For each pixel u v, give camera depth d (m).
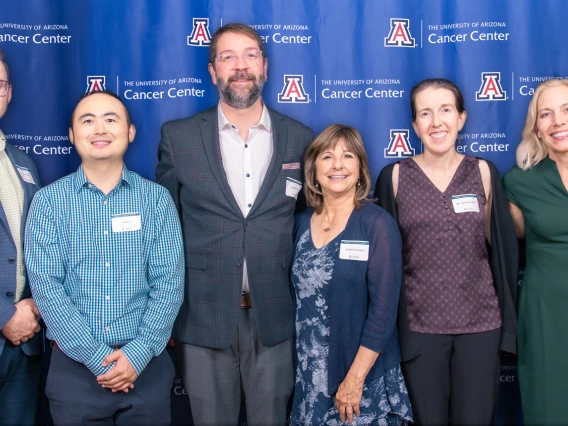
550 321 2.26
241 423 2.82
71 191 2.05
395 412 2.10
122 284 2.02
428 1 2.77
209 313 2.21
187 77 2.76
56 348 2.05
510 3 2.76
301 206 2.44
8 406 2.21
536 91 2.33
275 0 2.76
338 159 2.12
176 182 2.27
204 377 2.23
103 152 2.03
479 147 2.81
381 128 2.81
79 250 2.00
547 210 2.26
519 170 2.38
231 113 2.31
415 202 2.28
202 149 2.24
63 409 1.99
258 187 2.29
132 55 2.74
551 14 2.76
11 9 2.68
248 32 2.31
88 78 2.73
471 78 2.78
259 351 2.27
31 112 2.71
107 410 2.01
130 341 2.02
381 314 2.04
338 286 2.05
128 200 2.08
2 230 2.12
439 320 2.21
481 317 2.22
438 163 2.31
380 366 2.11
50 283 1.95
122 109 2.12
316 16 2.78
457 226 2.22
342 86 2.79
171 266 2.10
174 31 2.74
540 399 2.29
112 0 2.72
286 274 2.28
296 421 2.17
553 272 2.26
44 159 2.74
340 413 2.07
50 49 2.71
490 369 2.21
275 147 2.29
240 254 2.19
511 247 2.30
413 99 2.36
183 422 2.84
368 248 2.06
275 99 2.79
